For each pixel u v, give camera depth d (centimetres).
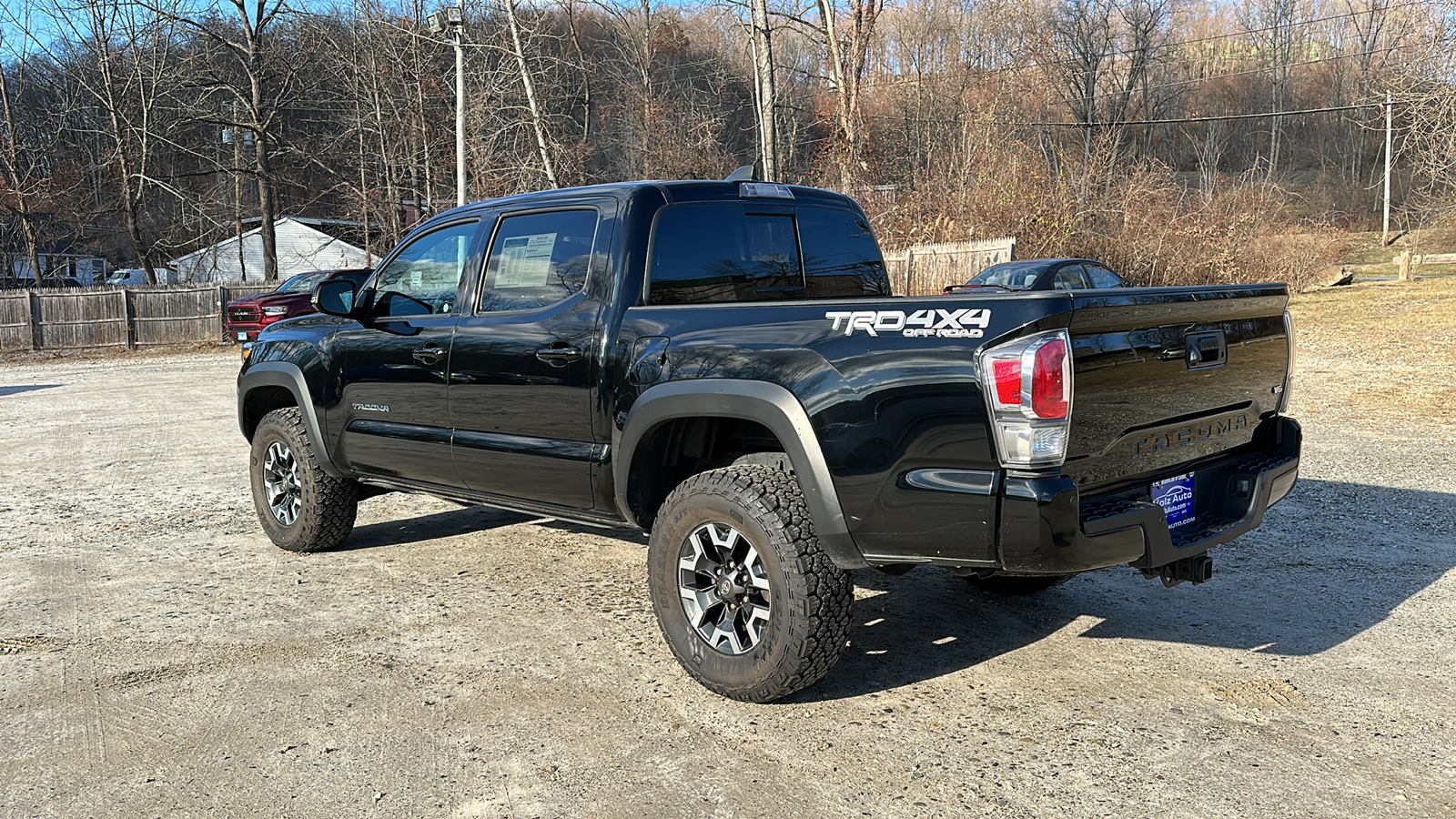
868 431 329
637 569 550
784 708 369
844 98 2825
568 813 297
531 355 437
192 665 416
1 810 303
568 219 439
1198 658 412
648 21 3959
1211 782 310
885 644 433
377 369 518
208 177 4459
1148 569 345
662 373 386
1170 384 344
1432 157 2494
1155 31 6894
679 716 362
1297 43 8669
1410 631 439
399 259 520
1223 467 379
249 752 338
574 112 3894
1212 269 2528
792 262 476
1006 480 305
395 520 677
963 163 2580
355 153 3856
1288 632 441
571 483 431
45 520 691
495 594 507
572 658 419
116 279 4916
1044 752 331
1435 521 621
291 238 4544
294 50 3725
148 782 319
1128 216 2434
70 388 1669
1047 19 5972
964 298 314
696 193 437
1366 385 1220
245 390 604
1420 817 289
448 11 2594
